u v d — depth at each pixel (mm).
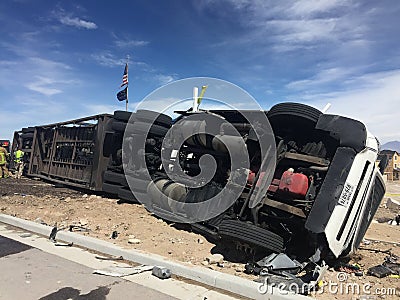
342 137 5238
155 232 7297
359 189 5254
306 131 5793
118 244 6145
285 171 5609
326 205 4895
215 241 6770
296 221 5473
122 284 4430
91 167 12055
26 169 18750
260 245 5004
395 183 50906
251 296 4211
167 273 4762
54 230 6453
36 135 17406
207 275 4613
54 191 12789
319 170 5359
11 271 4660
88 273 4750
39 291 4066
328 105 5746
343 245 5148
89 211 9055
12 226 7367
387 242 8078
